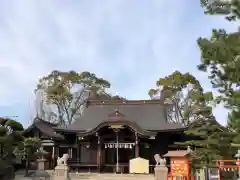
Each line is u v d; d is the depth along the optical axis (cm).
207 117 2928
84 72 6384
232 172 2161
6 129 2803
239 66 1588
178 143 3203
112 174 3434
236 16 1590
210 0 1617
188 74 5731
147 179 2981
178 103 5519
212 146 2583
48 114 6638
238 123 1838
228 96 1795
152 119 4219
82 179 3073
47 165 3944
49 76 6347
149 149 3941
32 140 3366
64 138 4231
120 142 3766
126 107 4494
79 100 6462
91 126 4209
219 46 1590
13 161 3366
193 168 2170
